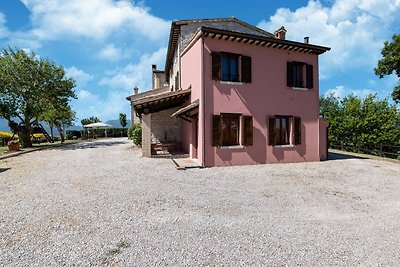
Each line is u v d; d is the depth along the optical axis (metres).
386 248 3.95
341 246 3.99
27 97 19.20
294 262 3.48
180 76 15.04
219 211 5.50
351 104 22.11
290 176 9.29
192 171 9.92
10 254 3.59
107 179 8.31
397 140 19.20
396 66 19.67
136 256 3.57
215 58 11.24
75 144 23.31
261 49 12.30
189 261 3.46
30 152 16.53
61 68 21.36
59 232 4.33
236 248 3.86
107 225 4.65
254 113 12.03
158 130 15.88
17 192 6.78
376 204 6.24
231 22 16.17
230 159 11.46
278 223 4.89
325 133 14.20
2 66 18.50
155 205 5.79
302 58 13.34
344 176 9.55
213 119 11.09
